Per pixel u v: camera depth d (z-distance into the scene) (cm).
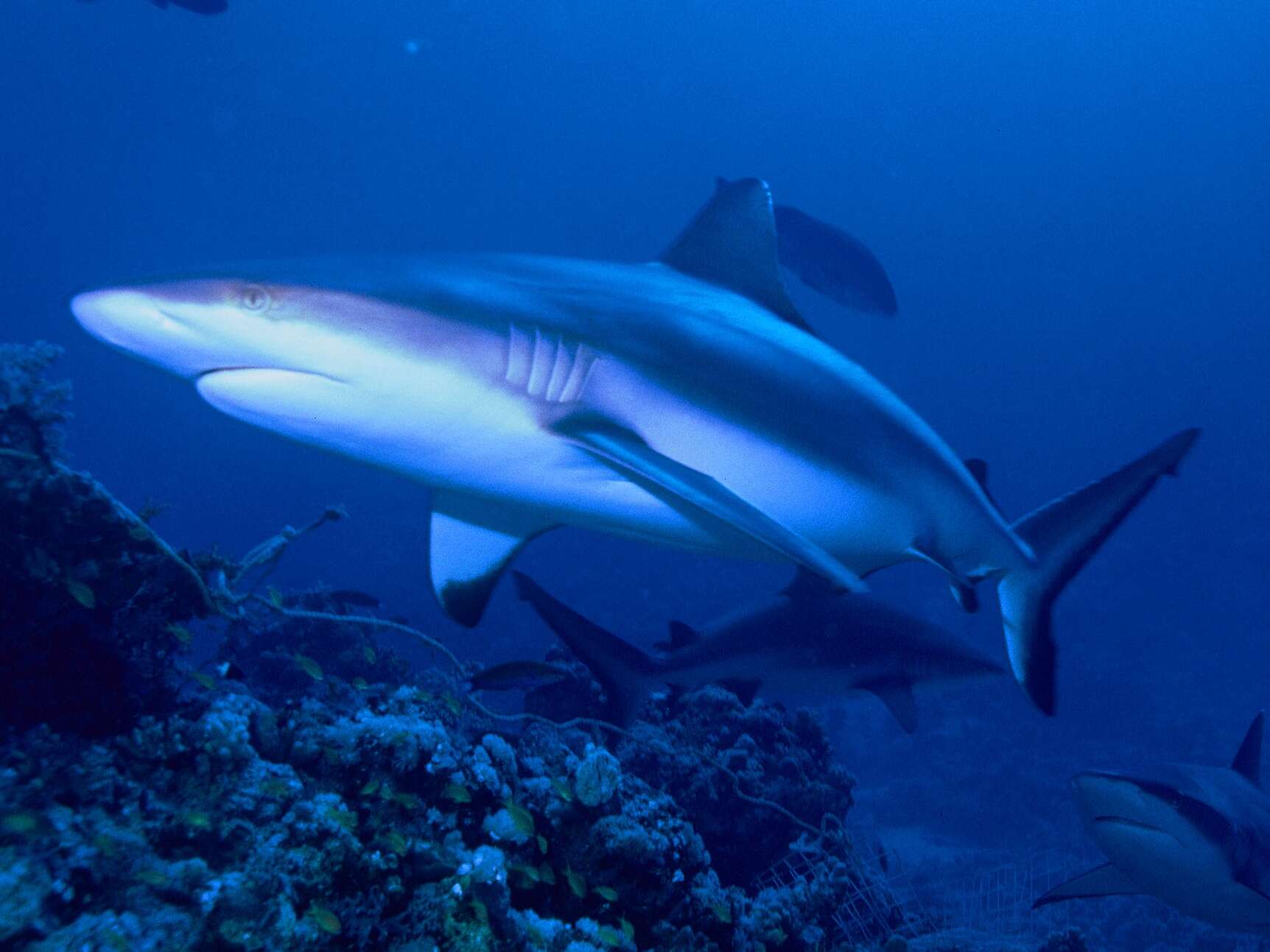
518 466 312
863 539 404
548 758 534
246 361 260
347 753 345
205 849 276
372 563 4197
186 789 301
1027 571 486
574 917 391
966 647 776
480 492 322
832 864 600
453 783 356
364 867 293
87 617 353
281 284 256
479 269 324
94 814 274
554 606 628
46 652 338
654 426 325
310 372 268
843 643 737
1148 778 481
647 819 425
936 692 768
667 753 625
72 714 340
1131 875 523
